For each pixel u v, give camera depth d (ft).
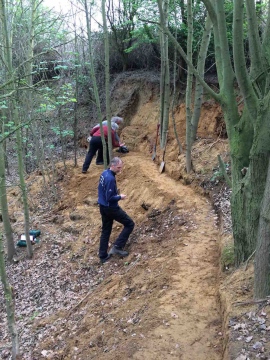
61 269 26.45
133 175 35.19
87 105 52.85
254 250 14.39
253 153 13.09
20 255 30.17
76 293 22.71
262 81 14.20
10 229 29.45
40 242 31.19
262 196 13.47
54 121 44.37
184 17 39.01
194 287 16.69
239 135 14.57
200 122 36.04
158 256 21.13
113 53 53.42
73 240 29.91
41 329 19.88
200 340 13.24
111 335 15.35
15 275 27.50
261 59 14.05
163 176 33.22
